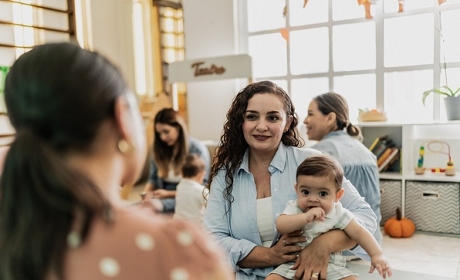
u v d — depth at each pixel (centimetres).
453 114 325
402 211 332
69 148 51
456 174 332
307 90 397
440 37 339
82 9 381
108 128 54
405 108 361
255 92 132
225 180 139
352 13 370
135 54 426
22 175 49
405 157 334
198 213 254
